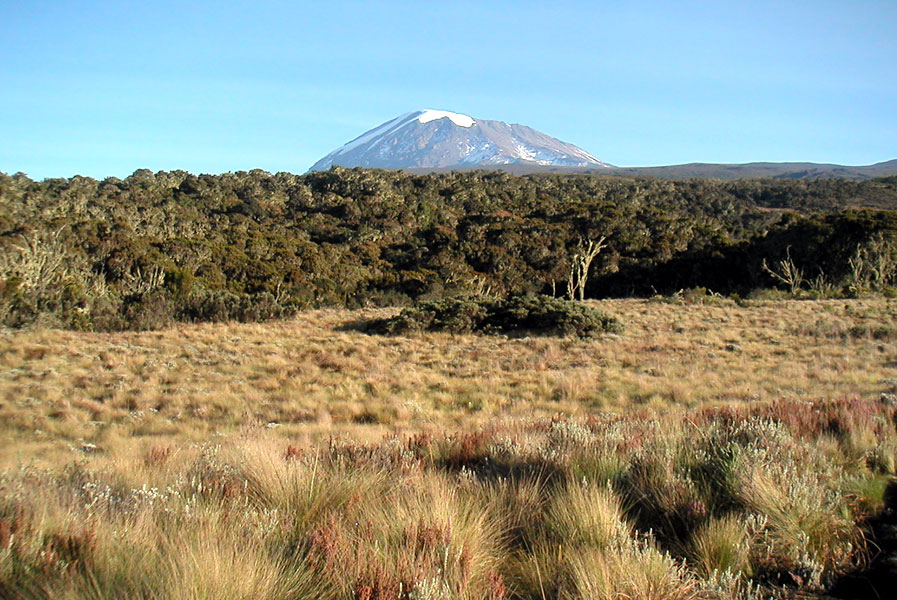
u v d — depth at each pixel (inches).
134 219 1963.6
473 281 1686.8
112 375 546.3
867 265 1332.4
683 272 1776.6
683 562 131.0
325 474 181.8
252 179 3161.9
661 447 206.8
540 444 224.7
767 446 200.8
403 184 3255.4
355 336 795.4
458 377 554.9
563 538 145.2
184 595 110.3
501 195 3080.7
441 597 112.1
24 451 318.0
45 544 133.2
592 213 2252.7
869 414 268.5
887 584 134.8
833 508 166.4
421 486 173.5
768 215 2883.9
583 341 722.8
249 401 465.1
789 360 565.6
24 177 2333.9
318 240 2252.7
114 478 200.2
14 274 883.4
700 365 551.8
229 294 1015.0
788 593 131.7
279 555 128.4
